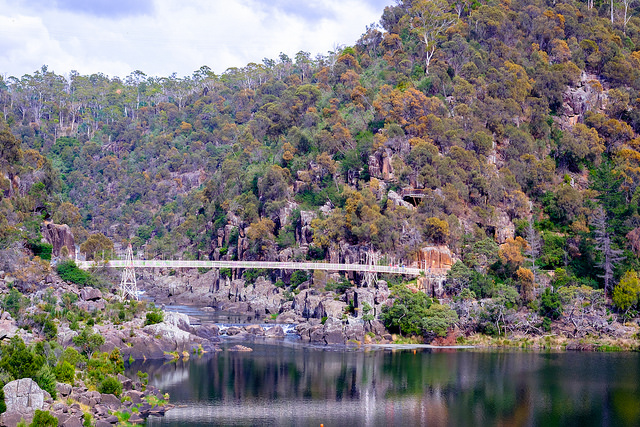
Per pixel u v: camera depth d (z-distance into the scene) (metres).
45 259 177.50
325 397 115.88
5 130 197.00
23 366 91.12
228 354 145.75
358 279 193.00
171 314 155.12
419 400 115.75
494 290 170.50
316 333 163.25
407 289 167.50
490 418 107.38
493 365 140.88
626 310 172.62
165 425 97.12
